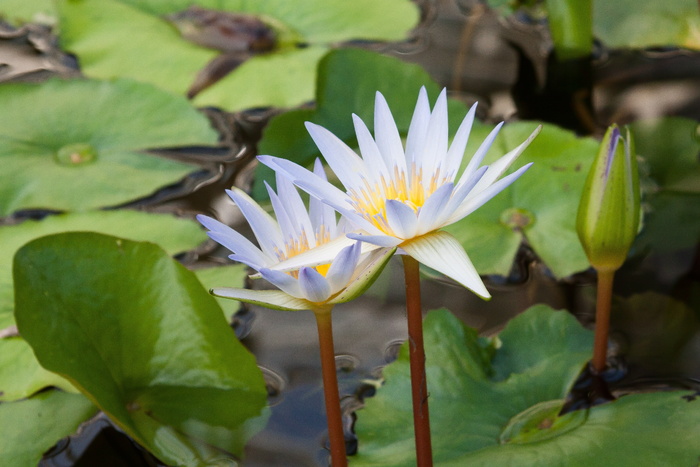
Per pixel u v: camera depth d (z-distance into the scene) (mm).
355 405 1597
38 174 1725
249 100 1791
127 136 1758
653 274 1672
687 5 1852
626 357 1616
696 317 1643
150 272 1593
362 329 1644
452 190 1482
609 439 1539
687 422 1542
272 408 1596
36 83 1780
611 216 1555
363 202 1510
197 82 1809
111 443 1579
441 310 1615
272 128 1737
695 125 1768
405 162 1516
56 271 1576
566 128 1771
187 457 1571
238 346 1601
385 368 1598
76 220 1693
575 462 1526
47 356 1553
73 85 1780
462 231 1680
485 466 1532
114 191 1720
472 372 1595
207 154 1754
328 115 1750
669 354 1617
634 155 1549
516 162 1716
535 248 1669
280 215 1513
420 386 1509
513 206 1696
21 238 1676
